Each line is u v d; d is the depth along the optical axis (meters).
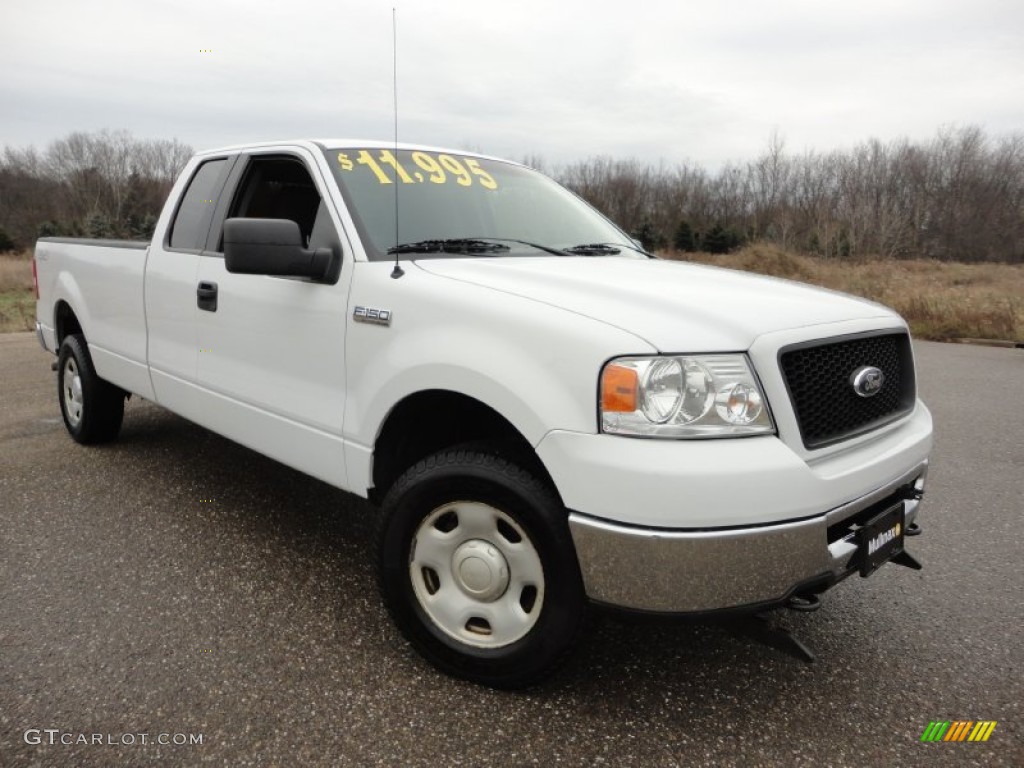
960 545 3.81
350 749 2.19
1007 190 56.53
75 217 61.31
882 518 2.41
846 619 3.04
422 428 2.80
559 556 2.23
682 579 2.04
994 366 10.01
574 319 2.21
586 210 4.03
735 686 2.55
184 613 2.92
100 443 5.07
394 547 2.55
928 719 2.40
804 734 2.31
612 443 2.07
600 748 2.22
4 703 2.34
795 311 2.43
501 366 2.26
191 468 4.63
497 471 2.31
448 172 3.52
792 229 51.91
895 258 46.03
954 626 2.99
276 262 2.73
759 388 2.15
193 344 3.65
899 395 2.78
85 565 3.30
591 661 2.68
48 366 8.48
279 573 3.28
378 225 2.97
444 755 2.17
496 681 2.44
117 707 2.34
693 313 2.25
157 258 3.94
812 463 2.23
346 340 2.78
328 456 2.91
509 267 2.74
